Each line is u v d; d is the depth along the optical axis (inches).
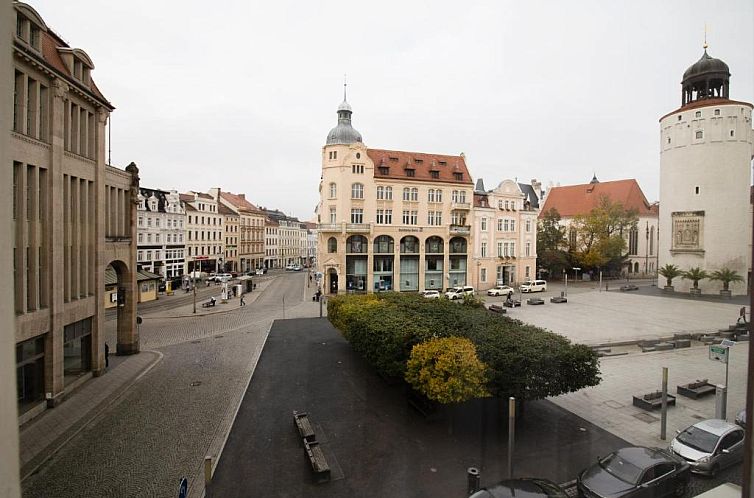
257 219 3843.5
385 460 480.1
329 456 494.9
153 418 612.4
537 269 2488.9
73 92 719.7
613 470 383.9
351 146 1989.4
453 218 2181.3
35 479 456.8
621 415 550.3
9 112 90.4
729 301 632.4
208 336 1177.4
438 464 463.8
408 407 636.7
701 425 426.6
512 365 517.0
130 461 493.4
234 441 542.3
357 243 2020.2
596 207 1504.7
